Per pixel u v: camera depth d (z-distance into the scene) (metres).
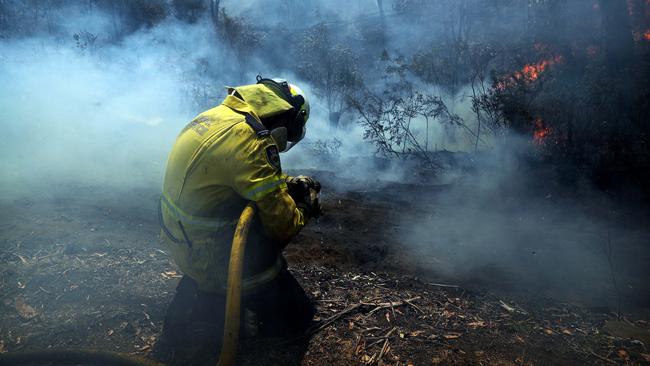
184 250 2.23
